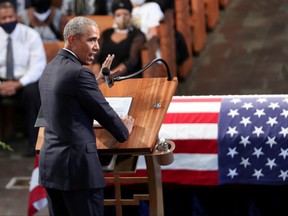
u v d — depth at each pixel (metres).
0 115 16.00
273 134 10.34
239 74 18.36
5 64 15.49
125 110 8.88
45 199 11.10
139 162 10.66
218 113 10.65
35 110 15.28
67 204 8.59
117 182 9.45
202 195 10.90
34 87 15.27
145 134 8.59
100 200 8.62
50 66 8.54
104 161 8.86
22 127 16.59
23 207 13.41
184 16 17.78
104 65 8.88
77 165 8.37
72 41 8.44
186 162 10.60
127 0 15.52
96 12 17.36
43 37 16.44
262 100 10.77
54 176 8.48
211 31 20.69
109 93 9.22
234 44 19.89
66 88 8.31
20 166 14.95
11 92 15.30
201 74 18.48
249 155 10.41
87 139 8.41
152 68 15.52
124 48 15.31
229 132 10.45
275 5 22.06
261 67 18.59
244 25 20.95
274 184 10.40
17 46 15.52
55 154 8.44
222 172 10.50
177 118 10.72
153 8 16.64
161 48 16.34
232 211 10.88
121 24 15.46
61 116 8.37
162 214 9.52
